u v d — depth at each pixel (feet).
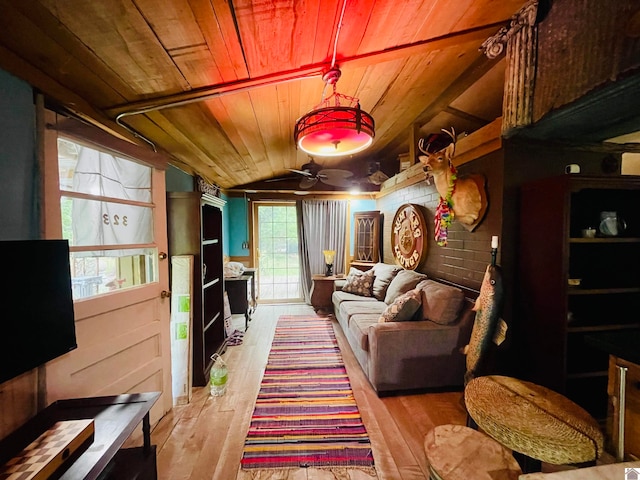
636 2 3.82
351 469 5.42
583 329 5.88
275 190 17.49
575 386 6.60
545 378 6.21
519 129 5.94
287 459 5.65
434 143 9.90
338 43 5.19
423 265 11.60
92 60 4.28
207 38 4.30
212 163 11.16
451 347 7.94
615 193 6.62
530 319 6.59
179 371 7.69
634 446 3.59
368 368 8.44
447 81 8.14
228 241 17.70
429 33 5.50
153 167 6.73
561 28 4.93
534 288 6.48
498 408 4.15
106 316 5.43
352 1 4.16
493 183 7.36
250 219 18.03
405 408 7.30
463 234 8.80
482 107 10.24
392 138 13.08
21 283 3.57
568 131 6.07
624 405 3.41
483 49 6.48
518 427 3.76
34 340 3.72
